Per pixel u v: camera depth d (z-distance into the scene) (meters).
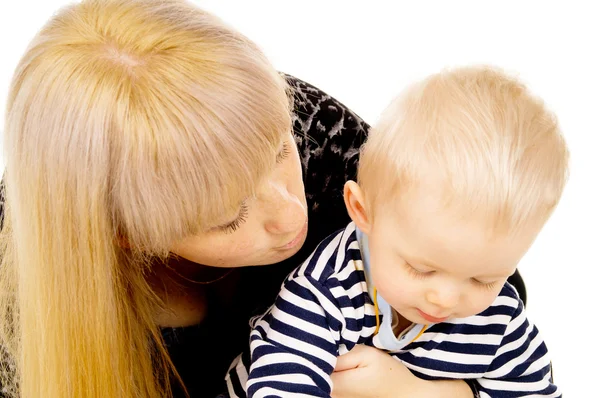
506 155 0.61
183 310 0.86
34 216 0.66
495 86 0.66
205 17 0.65
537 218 0.63
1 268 0.82
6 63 1.58
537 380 0.82
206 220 0.63
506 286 0.81
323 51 1.82
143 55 0.61
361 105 1.79
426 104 0.66
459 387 0.81
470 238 0.62
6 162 0.68
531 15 1.81
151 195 0.61
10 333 0.85
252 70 0.63
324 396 0.71
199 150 0.59
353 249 0.77
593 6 1.78
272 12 1.82
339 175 0.90
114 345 0.73
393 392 0.78
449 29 1.82
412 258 0.65
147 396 0.83
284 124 0.65
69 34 0.63
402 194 0.65
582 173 1.75
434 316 0.69
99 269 0.67
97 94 0.60
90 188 0.62
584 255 1.73
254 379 0.73
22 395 0.81
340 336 0.77
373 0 1.80
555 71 1.75
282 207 0.67
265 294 0.91
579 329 1.63
